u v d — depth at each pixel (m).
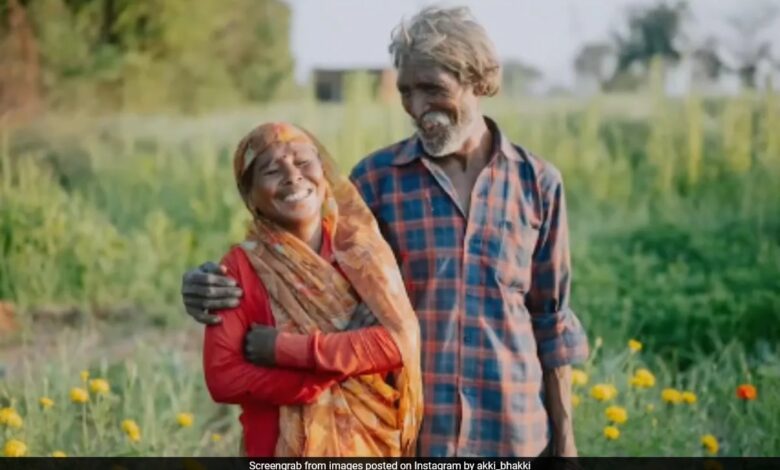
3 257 8.05
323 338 3.79
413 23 4.07
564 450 4.27
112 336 7.55
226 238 8.38
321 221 3.96
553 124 9.46
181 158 9.09
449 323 4.12
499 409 4.11
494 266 4.12
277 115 9.81
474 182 4.16
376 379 3.90
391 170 4.20
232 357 3.82
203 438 6.30
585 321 7.37
